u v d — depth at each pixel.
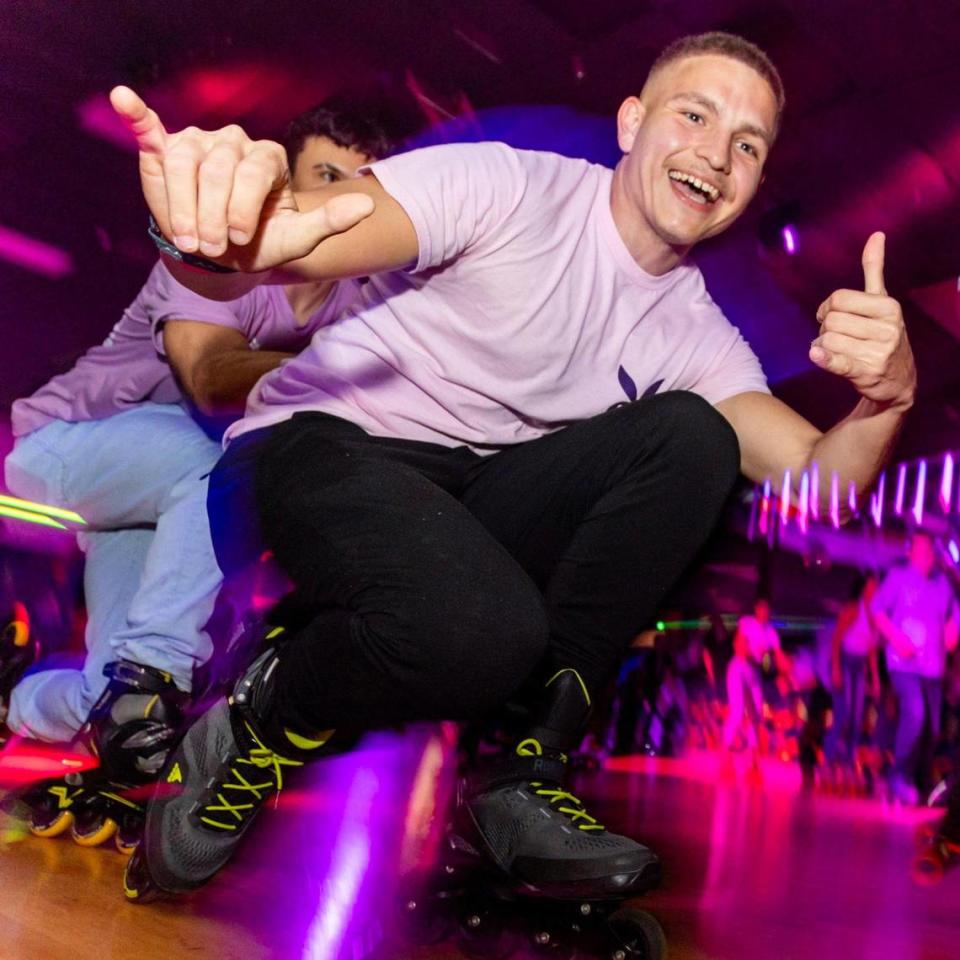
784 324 7.75
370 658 1.06
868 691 5.63
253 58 5.54
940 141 5.95
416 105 5.79
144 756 1.56
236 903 1.29
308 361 1.40
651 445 1.24
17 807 1.67
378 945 1.16
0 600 4.68
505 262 1.31
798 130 6.17
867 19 5.15
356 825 1.24
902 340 1.22
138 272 7.12
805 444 1.44
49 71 5.70
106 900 1.28
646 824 2.71
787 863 2.10
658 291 1.45
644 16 5.13
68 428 1.93
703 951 1.23
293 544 1.17
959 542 7.19
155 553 1.71
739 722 6.34
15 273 7.00
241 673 1.20
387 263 1.21
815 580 8.89
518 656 1.05
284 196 0.95
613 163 6.14
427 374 1.36
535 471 1.32
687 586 1.52
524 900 1.13
